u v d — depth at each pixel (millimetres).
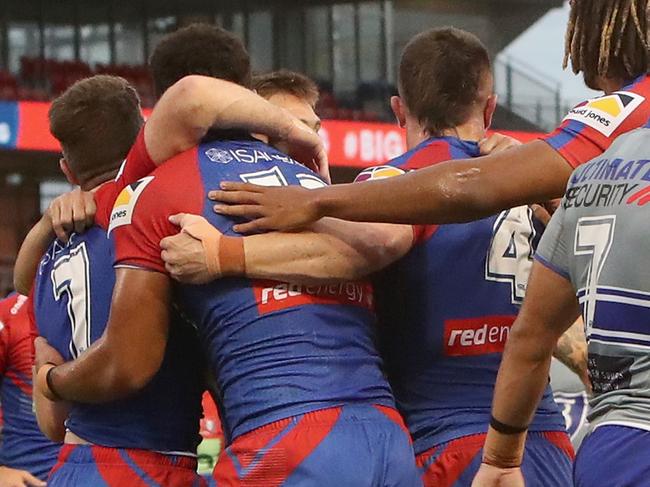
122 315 7562
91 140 8742
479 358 8453
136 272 7602
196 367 8383
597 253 6387
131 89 9086
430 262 8398
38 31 61781
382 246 7797
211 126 7863
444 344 8422
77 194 8633
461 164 7609
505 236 8555
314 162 8523
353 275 7656
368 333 7828
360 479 7156
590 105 7664
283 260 7473
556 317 6914
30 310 9289
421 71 8891
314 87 10242
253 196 7590
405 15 68250
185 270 7461
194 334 8328
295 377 7328
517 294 8555
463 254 8430
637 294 6160
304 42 66188
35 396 8742
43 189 54719
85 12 63031
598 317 6336
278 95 9930
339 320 7617
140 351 7574
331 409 7297
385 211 7551
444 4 69438
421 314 8453
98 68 58500
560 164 7512
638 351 6172
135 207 7719
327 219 7664
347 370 7496
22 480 13000
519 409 7199
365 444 7258
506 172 7539
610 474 6152
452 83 8828
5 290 49250
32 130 41562
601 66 7531
